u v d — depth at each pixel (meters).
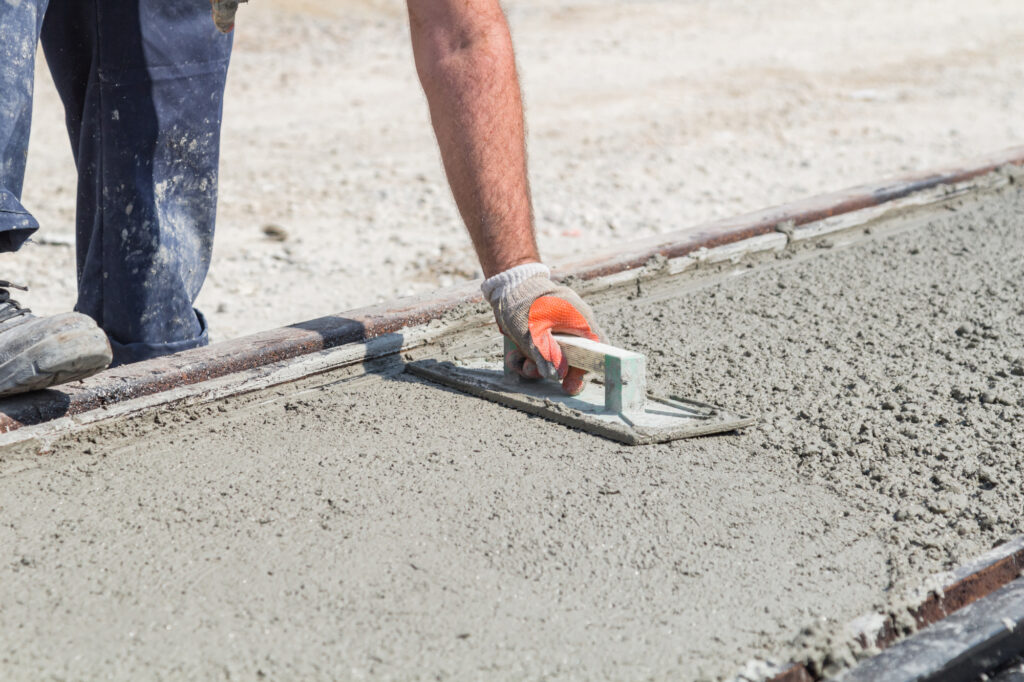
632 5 15.74
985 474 2.90
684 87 11.00
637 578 2.45
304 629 2.27
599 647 2.22
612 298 4.36
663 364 3.66
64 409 3.10
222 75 3.78
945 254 4.76
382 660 2.18
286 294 5.54
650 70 11.77
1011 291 4.28
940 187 5.52
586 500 2.77
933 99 10.54
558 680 2.12
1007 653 2.40
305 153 8.59
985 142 8.82
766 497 2.80
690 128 9.40
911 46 13.19
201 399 3.32
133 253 3.71
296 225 6.75
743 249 4.75
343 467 2.97
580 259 4.43
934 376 3.52
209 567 2.49
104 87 3.58
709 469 2.95
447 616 2.31
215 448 3.10
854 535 2.63
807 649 2.21
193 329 3.97
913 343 3.80
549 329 3.33
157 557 2.53
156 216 3.71
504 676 2.14
